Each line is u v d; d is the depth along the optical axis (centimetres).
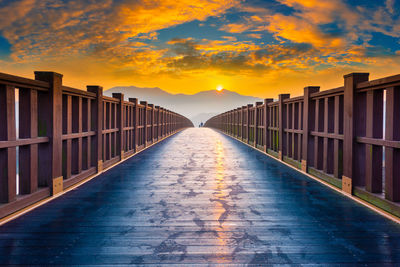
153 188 391
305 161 509
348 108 352
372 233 232
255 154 789
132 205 310
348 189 354
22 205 285
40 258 188
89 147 473
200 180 445
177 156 742
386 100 282
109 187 395
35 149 311
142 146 909
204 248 204
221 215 278
